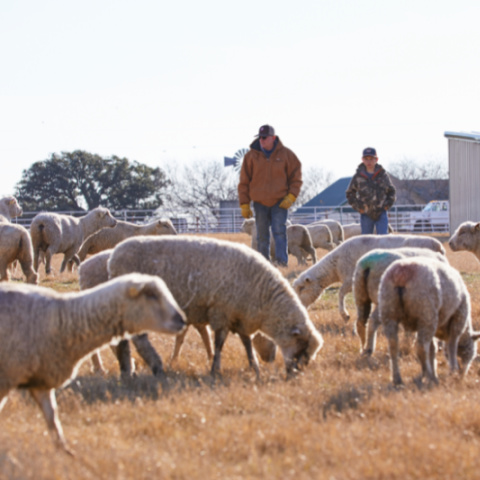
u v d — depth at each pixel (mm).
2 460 7297
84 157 102375
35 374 8180
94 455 7508
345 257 16625
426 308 10805
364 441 7961
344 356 12945
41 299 8242
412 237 16547
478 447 7844
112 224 29672
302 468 7266
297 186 19844
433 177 138500
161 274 11453
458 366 11945
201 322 11844
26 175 102188
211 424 8570
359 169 21234
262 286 11656
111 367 12367
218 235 54812
